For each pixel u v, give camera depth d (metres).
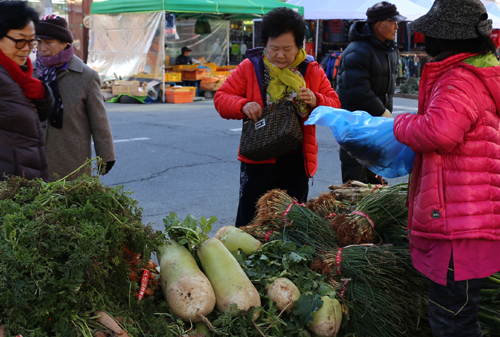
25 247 1.80
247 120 3.12
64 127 3.43
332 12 15.38
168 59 17.95
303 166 3.26
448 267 2.17
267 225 2.90
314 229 2.82
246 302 2.17
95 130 3.52
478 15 2.10
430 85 2.19
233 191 6.09
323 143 9.17
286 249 2.63
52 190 2.06
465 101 2.03
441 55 2.21
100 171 2.29
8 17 2.35
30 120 2.51
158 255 2.40
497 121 2.15
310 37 19.00
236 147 8.68
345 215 2.91
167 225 2.53
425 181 2.17
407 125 2.17
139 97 14.66
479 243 2.15
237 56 21.55
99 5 15.27
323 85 3.19
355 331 2.49
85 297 1.88
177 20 18.91
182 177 6.70
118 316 1.95
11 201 1.99
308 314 2.26
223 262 2.30
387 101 4.66
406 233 2.83
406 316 2.50
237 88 3.20
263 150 2.97
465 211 2.10
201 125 10.87
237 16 19.56
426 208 2.17
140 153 8.03
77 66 3.42
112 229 1.96
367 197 2.99
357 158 2.74
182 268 2.25
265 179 3.27
